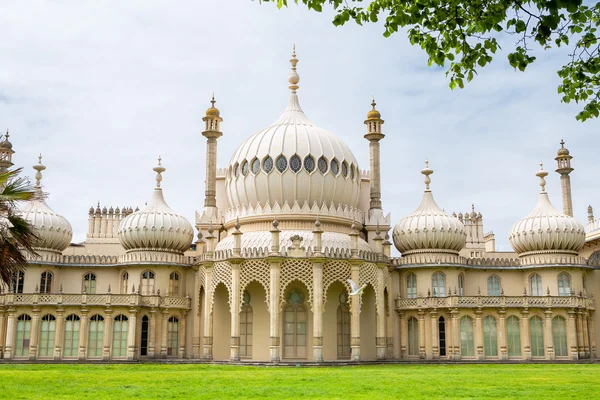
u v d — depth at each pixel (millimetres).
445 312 56312
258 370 39938
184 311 56781
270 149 56781
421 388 25469
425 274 58438
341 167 57844
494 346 55625
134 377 31422
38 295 52781
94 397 21266
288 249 50531
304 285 53469
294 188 55844
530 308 56000
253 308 54250
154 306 54875
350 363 48688
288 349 52844
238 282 50625
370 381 29344
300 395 22438
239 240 51219
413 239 59344
